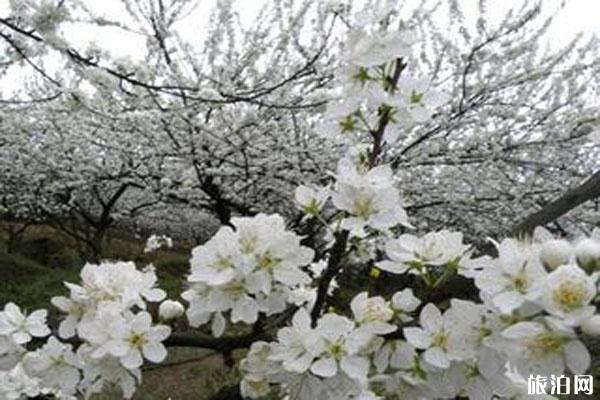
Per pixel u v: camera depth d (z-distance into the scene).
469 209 8.82
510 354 1.06
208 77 7.59
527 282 1.04
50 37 3.40
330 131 1.54
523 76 7.58
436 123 7.65
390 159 7.89
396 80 1.47
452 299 1.20
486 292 1.10
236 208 9.35
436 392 1.28
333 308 1.58
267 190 9.29
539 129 7.80
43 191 12.22
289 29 7.91
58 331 1.60
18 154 10.53
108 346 1.41
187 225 15.09
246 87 8.14
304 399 1.35
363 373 1.27
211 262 1.38
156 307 1.65
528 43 7.55
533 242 1.14
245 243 1.37
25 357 1.56
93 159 9.97
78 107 4.23
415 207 8.76
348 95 1.49
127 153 9.09
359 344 1.28
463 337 1.20
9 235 18.25
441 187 8.62
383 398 1.49
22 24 3.54
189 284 1.48
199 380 7.15
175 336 1.54
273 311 1.41
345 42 1.46
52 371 1.55
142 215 14.20
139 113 6.26
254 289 1.37
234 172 8.10
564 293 0.95
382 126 1.52
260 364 1.49
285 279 1.37
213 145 7.99
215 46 8.43
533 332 1.00
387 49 1.41
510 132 7.77
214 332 1.42
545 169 8.26
